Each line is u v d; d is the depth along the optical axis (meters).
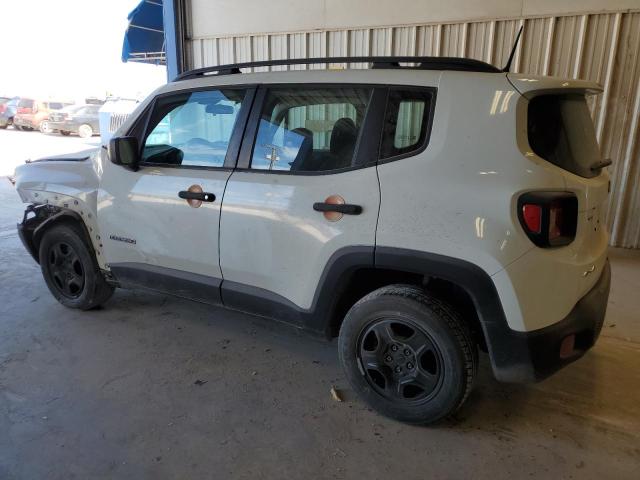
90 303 3.79
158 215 3.15
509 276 2.09
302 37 7.16
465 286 2.19
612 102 5.67
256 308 2.89
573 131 2.38
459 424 2.53
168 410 2.61
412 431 2.47
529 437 2.44
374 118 2.46
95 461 2.22
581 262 2.26
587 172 2.38
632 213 5.86
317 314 2.64
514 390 2.86
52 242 3.83
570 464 2.25
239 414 2.59
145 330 3.58
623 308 4.07
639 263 5.39
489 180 2.13
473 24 6.05
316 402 2.72
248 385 2.88
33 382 2.86
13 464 2.20
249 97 2.89
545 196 2.06
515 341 2.17
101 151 3.62
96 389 2.80
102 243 3.52
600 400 2.76
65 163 3.79
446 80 2.32
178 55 8.12
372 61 2.59
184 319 3.78
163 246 3.18
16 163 12.70
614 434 2.47
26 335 3.47
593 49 5.61
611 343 3.45
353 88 2.55
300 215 2.59
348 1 6.71
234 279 2.94
